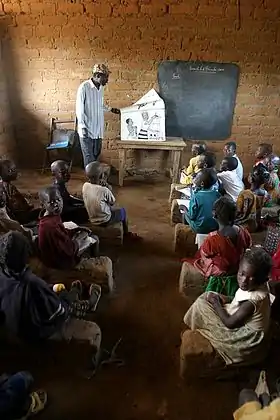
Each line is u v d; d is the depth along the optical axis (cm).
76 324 242
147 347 267
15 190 367
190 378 238
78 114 517
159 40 542
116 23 533
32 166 603
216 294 248
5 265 211
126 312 300
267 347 230
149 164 602
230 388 235
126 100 572
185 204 410
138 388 235
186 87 566
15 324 215
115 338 274
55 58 550
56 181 370
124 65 554
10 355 237
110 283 317
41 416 215
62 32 537
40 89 566
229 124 587
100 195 362
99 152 551
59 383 236
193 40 542
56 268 293
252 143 598
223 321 228
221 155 603
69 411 219
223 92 568
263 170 404
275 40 540
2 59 547
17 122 584
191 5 524
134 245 395
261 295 220
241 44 543
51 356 235
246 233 285
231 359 229
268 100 573
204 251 278
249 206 355
